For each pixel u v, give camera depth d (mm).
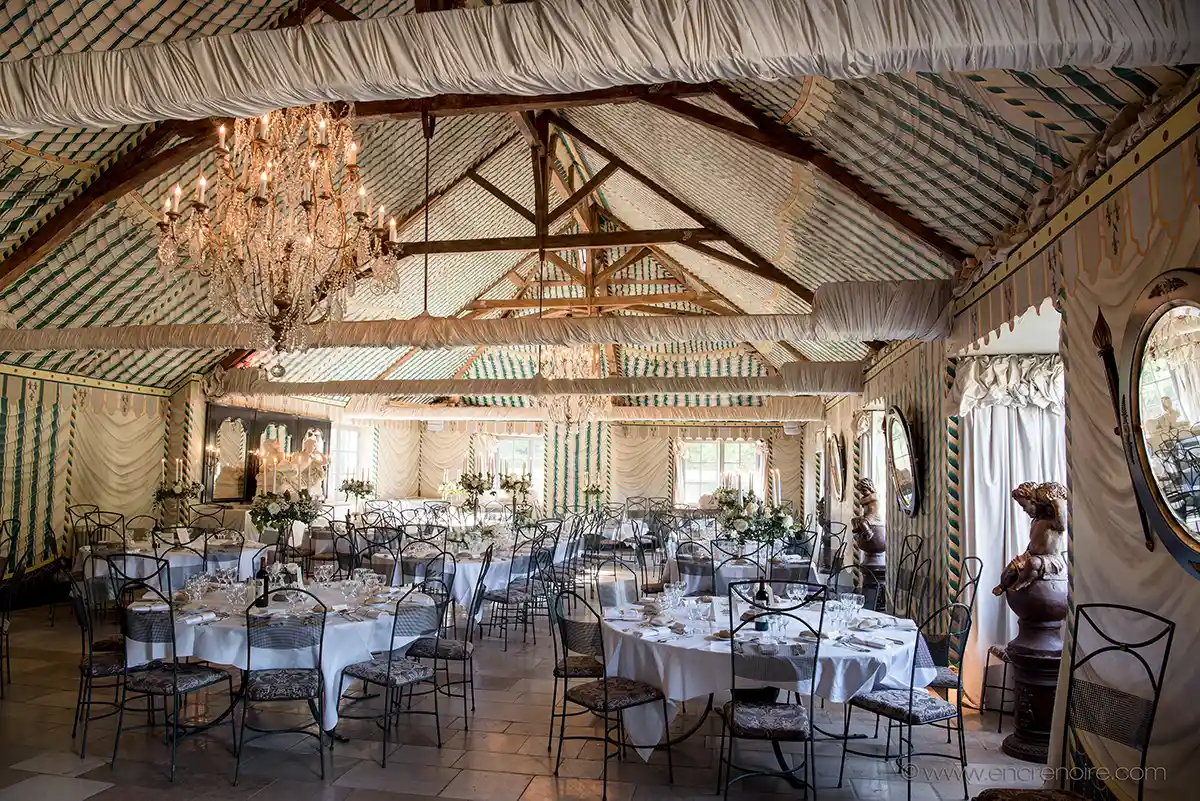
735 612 5781
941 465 7352
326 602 5824
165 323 10812
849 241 7785
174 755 4762
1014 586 5512
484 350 17812
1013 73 3895
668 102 6750
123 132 7594
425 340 8734
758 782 4832
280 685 4816
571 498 19625
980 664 6527
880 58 2861
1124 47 2711
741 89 6391
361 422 18047
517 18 3072
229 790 4586
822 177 6695
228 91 3311
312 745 5336
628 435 19688
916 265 7355
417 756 5168
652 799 4555
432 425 20469
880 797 4664
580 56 3029
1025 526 6676
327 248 5996
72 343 9000
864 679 4621
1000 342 6344
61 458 11016
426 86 3209
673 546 10430
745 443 19453
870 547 10102
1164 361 3373
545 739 5512
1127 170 3791
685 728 5797
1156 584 3572
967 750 5461
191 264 6375
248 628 4758
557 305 15180
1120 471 3893
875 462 11727
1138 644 3322
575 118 10367
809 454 18688
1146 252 3600
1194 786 3256
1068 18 2715
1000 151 4777
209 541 10664
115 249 9164
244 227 5891
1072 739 4234
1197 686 3244
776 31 2885
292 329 6070
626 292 16438
